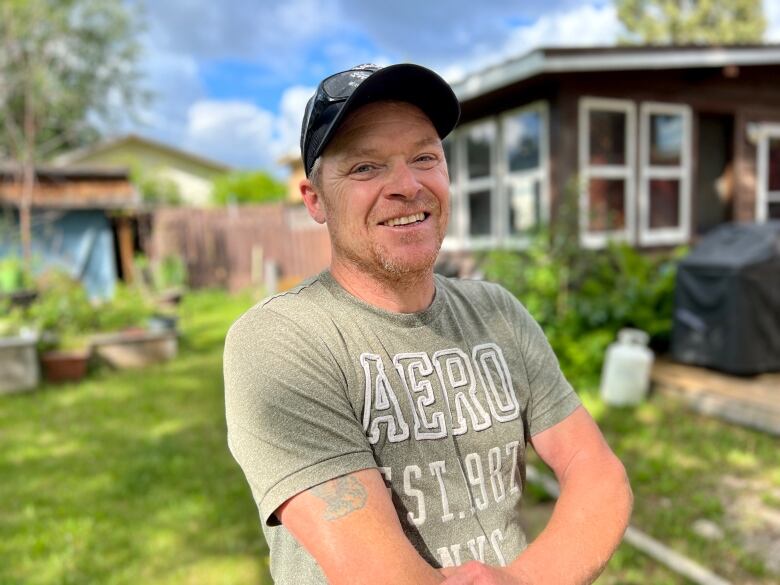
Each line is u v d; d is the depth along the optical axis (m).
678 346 5.68
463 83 7.11
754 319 5.15
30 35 11.52
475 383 1.17
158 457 4.57
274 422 0.98
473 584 0.90
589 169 6.72
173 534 3.46
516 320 1.34
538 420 1.27
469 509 1.09
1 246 11.89
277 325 1.09
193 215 14.48
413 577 0.89
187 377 7.13
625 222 7.04
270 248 14.43
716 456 4.14
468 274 7.42
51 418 5.68
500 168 7.47
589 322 5.91
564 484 1.20
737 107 7.68
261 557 3.21
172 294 11.72
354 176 1.12
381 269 1.13
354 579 0.87
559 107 6.50
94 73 18.06
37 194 12.38
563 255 6.22
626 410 5.05
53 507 3.82
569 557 1.03
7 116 11.84
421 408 1.09
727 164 7.93
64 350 7.25
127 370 7.58
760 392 4.89
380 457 1.05
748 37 26.97
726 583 2.73
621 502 1.14
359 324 1.12
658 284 6.25
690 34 27.53
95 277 13.12
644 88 6.94
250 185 28.73
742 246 5.32
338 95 1.09
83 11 16.64
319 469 0.95
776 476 3.82
